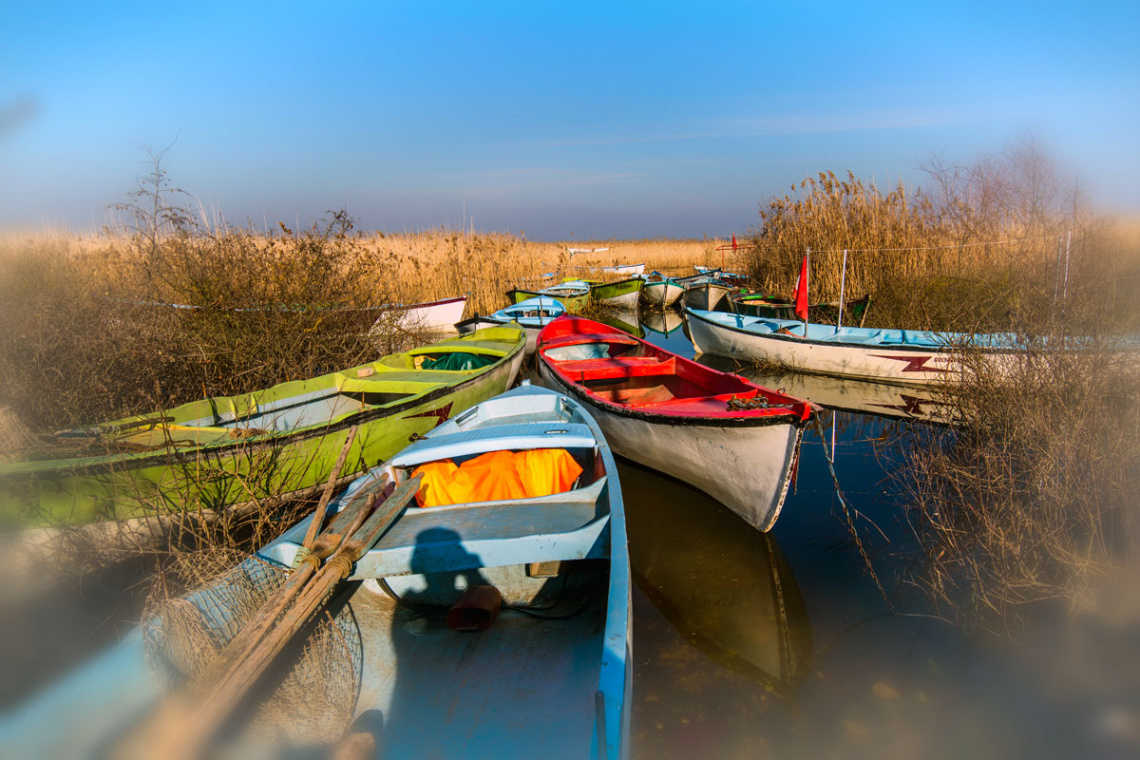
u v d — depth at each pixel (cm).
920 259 1231
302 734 279
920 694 328
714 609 415
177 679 254
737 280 2034
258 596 302
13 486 380
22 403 544
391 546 327
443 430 505
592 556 330
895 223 1343
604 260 3247
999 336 574
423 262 1836
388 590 376
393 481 422
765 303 1512
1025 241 1095
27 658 333
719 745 302
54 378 578
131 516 423
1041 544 378
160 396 571
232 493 469
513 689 311
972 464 480
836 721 314
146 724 220
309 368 791
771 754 296
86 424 527
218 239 839
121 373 636
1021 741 294
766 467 475
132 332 683
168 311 773
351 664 309
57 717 226
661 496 593
